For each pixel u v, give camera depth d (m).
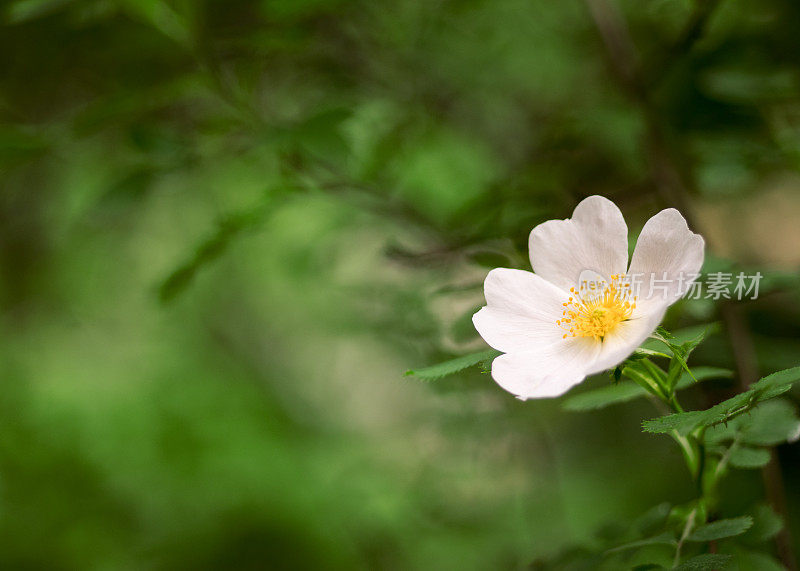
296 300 1.13
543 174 0.63
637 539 0.54
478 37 0.77
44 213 1.12
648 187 0.62
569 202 0.61
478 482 0.88
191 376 1.17
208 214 1.04
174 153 0.62
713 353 0.61
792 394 0.57
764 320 0.74
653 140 0.62
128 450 1.09
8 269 1.20
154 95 0.60
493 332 0.51
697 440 0.51
